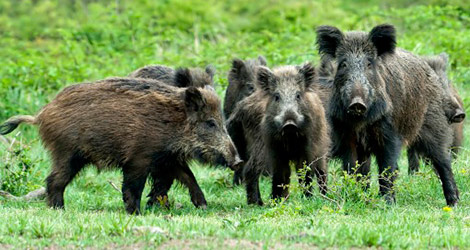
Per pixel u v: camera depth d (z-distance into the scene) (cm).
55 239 1967
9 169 3166
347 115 2680
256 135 2973
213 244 1895
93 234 2003
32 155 3675
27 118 2711
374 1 6762
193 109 2697
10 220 2209
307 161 2823
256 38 5941
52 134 2614
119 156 2612
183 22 6581
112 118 2589
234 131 3186
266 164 2898
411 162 3278
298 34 5812
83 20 7000
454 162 3234
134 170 2619
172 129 2661
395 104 2727
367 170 2848
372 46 2667
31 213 2428
